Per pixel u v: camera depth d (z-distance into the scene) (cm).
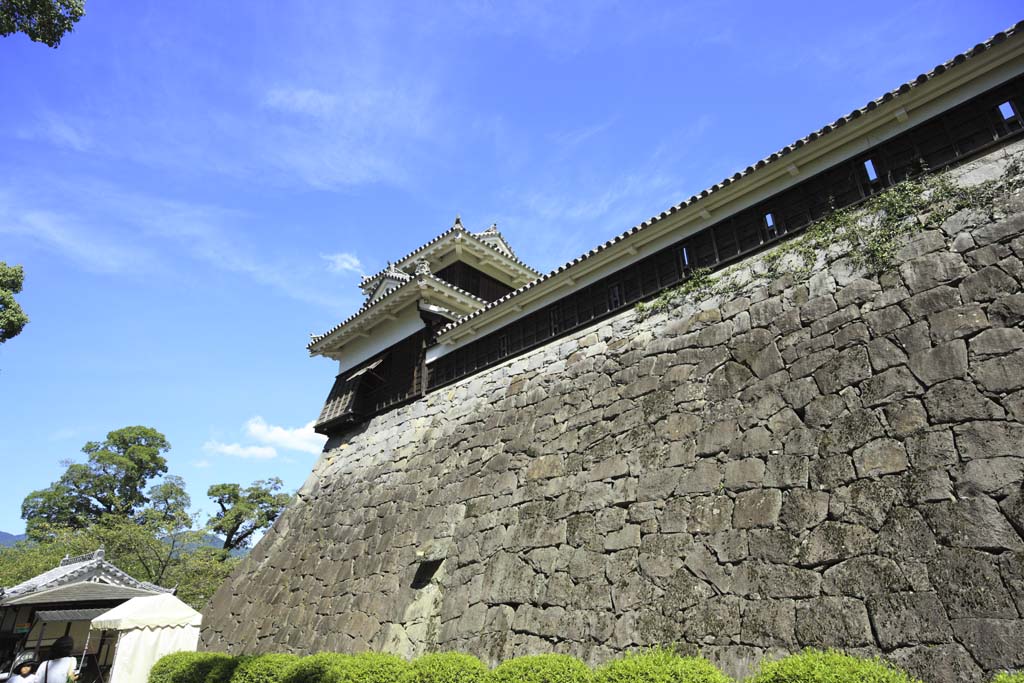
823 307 794
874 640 533
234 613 1553
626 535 811
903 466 602
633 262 1145
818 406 716
